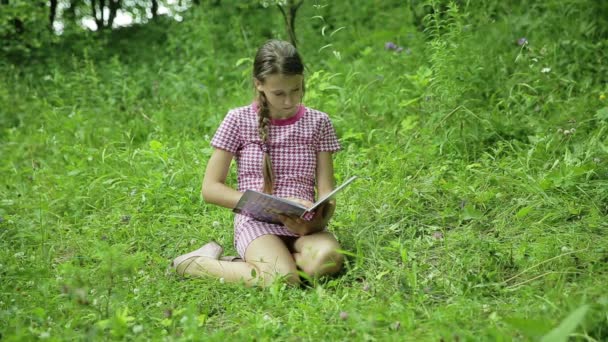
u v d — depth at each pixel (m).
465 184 4.21
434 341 2.57
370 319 2.72
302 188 3.65
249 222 3.60
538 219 3.80
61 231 4.32
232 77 7.24
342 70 6.60
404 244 3.70
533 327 2.41
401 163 4.61
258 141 3.63
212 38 8.00
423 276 3.34
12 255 3.91
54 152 5.87
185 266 3.54
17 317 3.01
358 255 3.39
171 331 2.89
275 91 3.43
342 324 2.83
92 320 2.98
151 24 10.76
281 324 2.94
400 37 7.27
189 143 5.43
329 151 3.75
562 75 5.61
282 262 3.39
